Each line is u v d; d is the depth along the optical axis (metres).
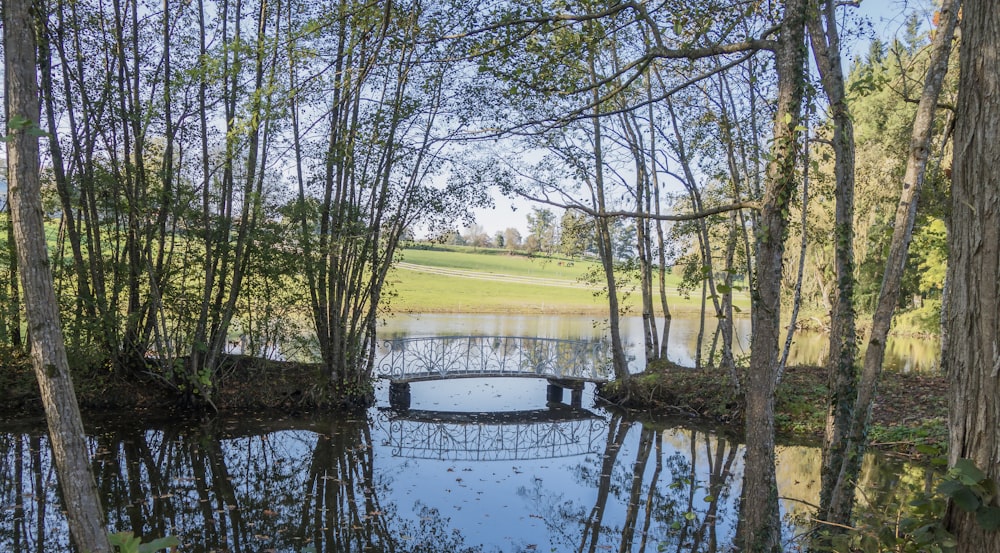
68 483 2.91
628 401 14.19
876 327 4.55
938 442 9.07
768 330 3.89
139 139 11.45
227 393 12.34
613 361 15.26
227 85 10.66
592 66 10.55
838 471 5.16
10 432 9.95
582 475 9.30
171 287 11.89
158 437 10.40
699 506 7.99
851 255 5.47
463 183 12.35
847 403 5.27
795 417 11.87
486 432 12.02
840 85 5.41
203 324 11.75
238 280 11.95
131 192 11.45
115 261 11.80
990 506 2.05
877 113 18.14
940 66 4.36
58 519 6.78
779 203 3.76
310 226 12.41
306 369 13.55
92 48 11.52
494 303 36.00
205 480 8.53
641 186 15.20
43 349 2.90
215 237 11.96
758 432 3.92
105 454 9.39
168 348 11.54
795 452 10.38
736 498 8.35
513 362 16.25
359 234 12.41
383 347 18.91
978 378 2.13
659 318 34.59
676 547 6.60
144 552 2.34
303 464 9.49
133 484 8.22
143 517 7.13
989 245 2.10
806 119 3.91
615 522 7.35
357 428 11.76
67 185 11.20
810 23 5.35
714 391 13.30
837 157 5.45
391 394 13.99
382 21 5.07
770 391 3.91
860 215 18.11
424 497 8.16
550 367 15.46
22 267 2.89
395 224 12.94
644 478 9.21
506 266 61.50
